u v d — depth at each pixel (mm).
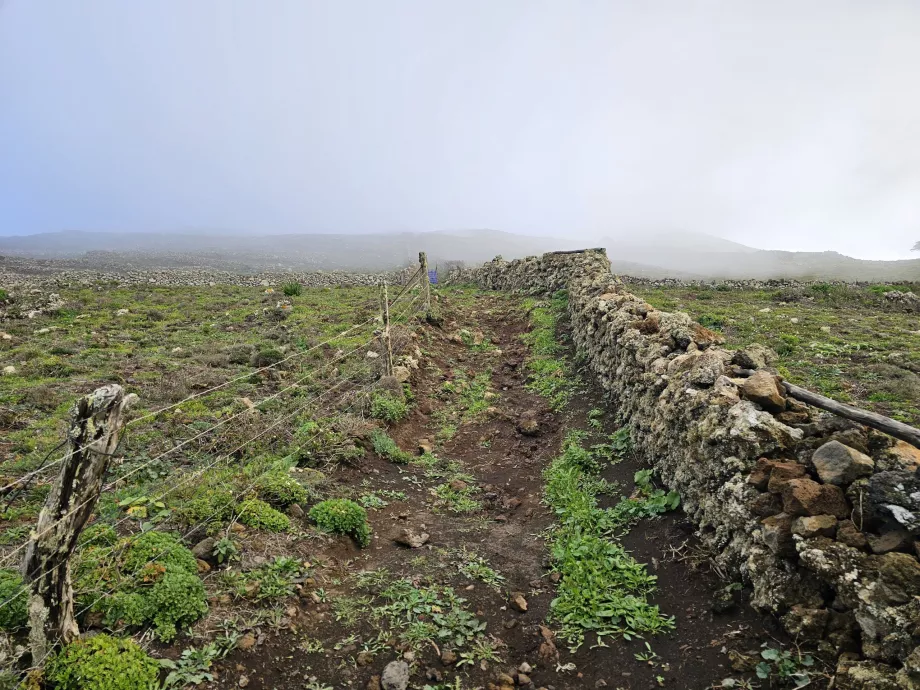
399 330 12594
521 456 7742
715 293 20766
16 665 3061
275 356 11023
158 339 13312
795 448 4207
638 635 4090
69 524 3066
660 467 5973
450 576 4965
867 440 4008
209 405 8414
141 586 3914
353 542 5312
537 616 4488
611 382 8688
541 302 18203
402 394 9016
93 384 9281
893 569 3150
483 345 13992
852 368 9438
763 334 12297
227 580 4312
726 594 4125
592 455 7121
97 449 3078
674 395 5766
